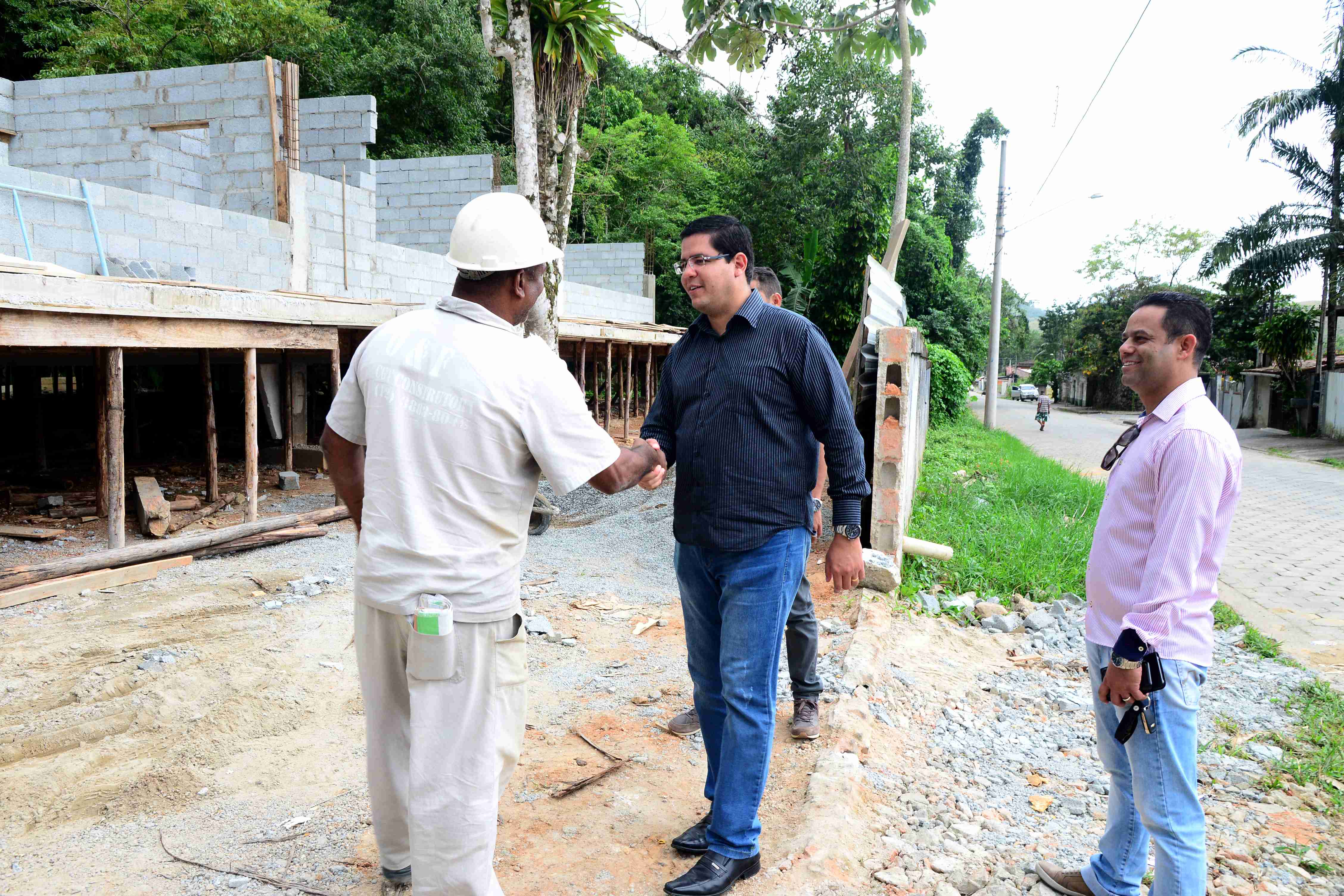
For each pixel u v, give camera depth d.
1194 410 2.18
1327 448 21.14
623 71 31.25
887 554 6.00
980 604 5.78
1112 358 41.91
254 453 6.98
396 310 8.27
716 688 2.83
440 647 1.97
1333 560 8.00
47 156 11.30
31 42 20.70
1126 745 2.24
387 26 25.89
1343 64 20.70
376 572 2.05
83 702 3.90
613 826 2.93
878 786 3.29
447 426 2.00
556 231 7.58
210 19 20.31
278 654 4.46
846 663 4.38
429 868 2.03
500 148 25.14
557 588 5.91
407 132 25.56
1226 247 23.97
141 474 9.58
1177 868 2.17
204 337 6.41
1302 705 4.40
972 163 32.41
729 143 26.83
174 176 11.34
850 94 22.17
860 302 19.28
